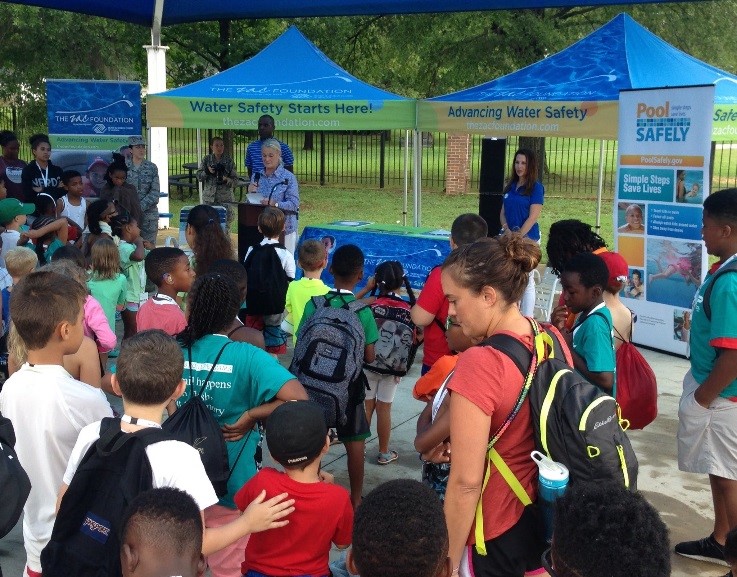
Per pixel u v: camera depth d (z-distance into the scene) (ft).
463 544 8.14
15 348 11.82
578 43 30.81
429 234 31.12
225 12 42.91
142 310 14.40
